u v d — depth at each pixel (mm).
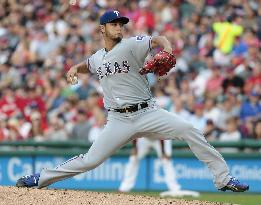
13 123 54406
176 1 65875
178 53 59844
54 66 62531
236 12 63000
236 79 55094
